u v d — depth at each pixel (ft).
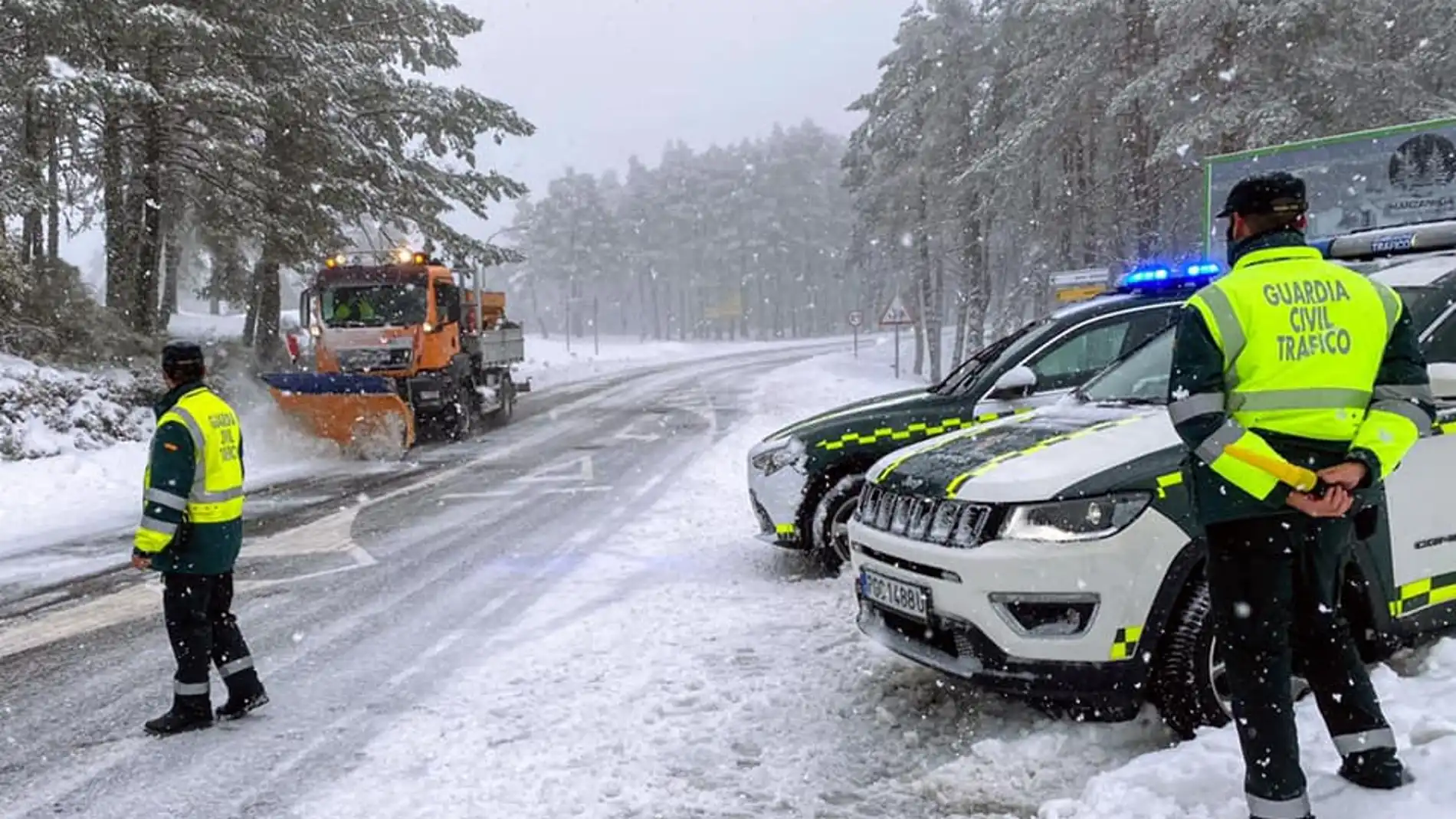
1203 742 11.80
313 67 66.49
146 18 54.65
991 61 110.83
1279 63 62.23
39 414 49.78
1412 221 34.96
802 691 16.01
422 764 13.91
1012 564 12.60
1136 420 14.20
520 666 17.93
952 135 114.93
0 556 29.76
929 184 119.24
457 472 44.86
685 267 307.99
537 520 32.42
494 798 12.68
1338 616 9.87
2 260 58.08
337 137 70.44
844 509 23.31
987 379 22.66
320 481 42.73
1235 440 9.07
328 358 55.57
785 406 76.59
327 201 72.54
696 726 14.85
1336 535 9.55
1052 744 13.15
